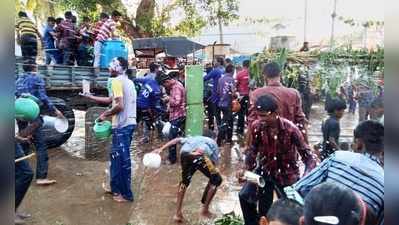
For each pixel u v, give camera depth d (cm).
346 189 163
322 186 165
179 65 1506
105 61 867
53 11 1622
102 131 530
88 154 737
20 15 629
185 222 464
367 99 526
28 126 509
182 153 457
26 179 430
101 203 524
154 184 610
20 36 591
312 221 157
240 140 909
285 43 738
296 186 236
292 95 379
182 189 464
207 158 454
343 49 598
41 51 966
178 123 733
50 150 792
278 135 344
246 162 366
